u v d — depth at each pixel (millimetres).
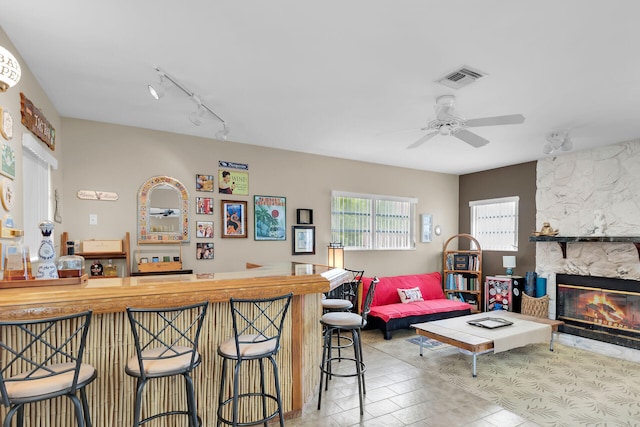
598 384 3395
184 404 2270
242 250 4742
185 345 2230
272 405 2566
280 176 5066
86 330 1604
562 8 1909
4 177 2096
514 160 5695
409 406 2898
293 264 3725
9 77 1835
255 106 3420
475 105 3332
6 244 2113
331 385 3283
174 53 2439
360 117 3713
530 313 5316
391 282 5672
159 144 4234
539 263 5578
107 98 3244
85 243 3738
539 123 3824
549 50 2350
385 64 2576
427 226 6555
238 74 2754
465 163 5957
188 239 4352
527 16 1989
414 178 6445
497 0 1853
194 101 3158
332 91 3062
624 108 3381
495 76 2738
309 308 2848
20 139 2393
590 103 3262
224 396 2396
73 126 3779
